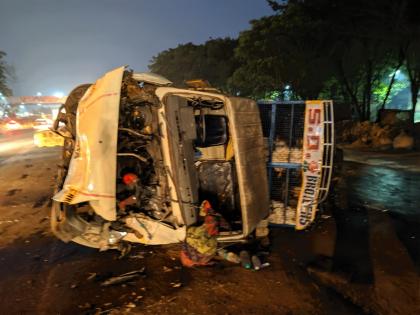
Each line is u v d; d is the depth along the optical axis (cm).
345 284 423
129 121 446
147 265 475
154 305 382
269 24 2444
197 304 383
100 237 460
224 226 496
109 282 427
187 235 452
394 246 522
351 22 1912
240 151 448
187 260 458
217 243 485
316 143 538
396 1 1683
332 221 631
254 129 489
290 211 582
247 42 2559
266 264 468
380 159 1300
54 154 1633
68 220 435
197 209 464
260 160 496
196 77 4300
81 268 470
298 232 584
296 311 371
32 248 543
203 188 569
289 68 2250
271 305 381
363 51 1978
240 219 554
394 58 1991
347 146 1755
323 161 537
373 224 613
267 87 2589
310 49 2197
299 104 561
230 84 3067
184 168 440
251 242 541
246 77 2644
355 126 1900
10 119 4184
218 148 584
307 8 2109
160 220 447
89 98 441
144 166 466
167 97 426
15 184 1004
